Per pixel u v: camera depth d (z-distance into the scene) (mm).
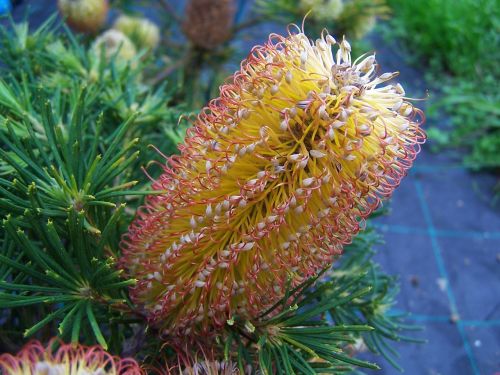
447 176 745
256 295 181
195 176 174
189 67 473
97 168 197
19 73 277
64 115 266
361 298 244
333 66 160
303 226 167
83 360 147
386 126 162
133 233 199
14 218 186
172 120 276
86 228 188
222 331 192
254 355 197
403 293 585
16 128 228
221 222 172
